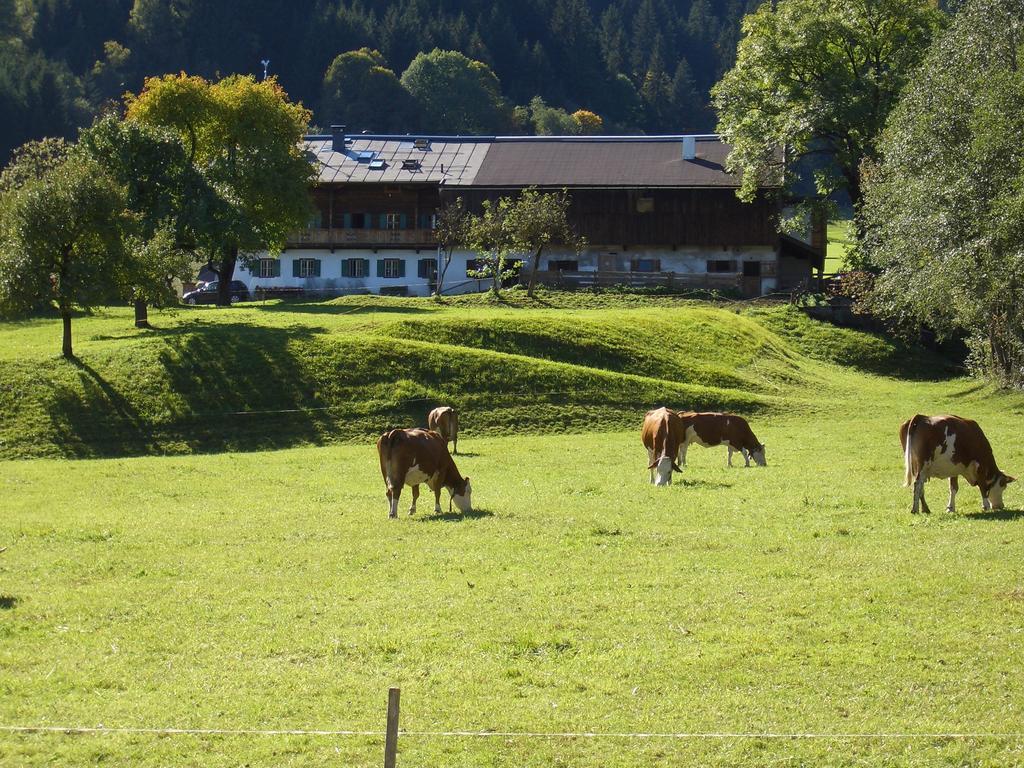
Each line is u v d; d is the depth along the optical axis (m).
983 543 18.25
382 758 10.83
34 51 159.25
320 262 85.38
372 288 84.69
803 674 12.78
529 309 69.25
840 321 71.31
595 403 46.25
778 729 11.44
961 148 43.47
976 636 13.80
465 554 18.52
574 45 194.38
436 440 22.64
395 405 45.03
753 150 71.50
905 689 12.33
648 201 80.31
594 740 11.22
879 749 11.00
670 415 27.97
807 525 20.52
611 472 31.11
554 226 72.38
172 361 47.94
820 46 69.44
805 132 70.56
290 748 11.03
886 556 17.67
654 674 12.80
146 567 18.22
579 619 14.77
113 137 60.19
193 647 13.95
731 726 11.52
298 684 12.66
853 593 15.66
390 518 22.20
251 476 32.34
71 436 41.84
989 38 45.41
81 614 15.34
